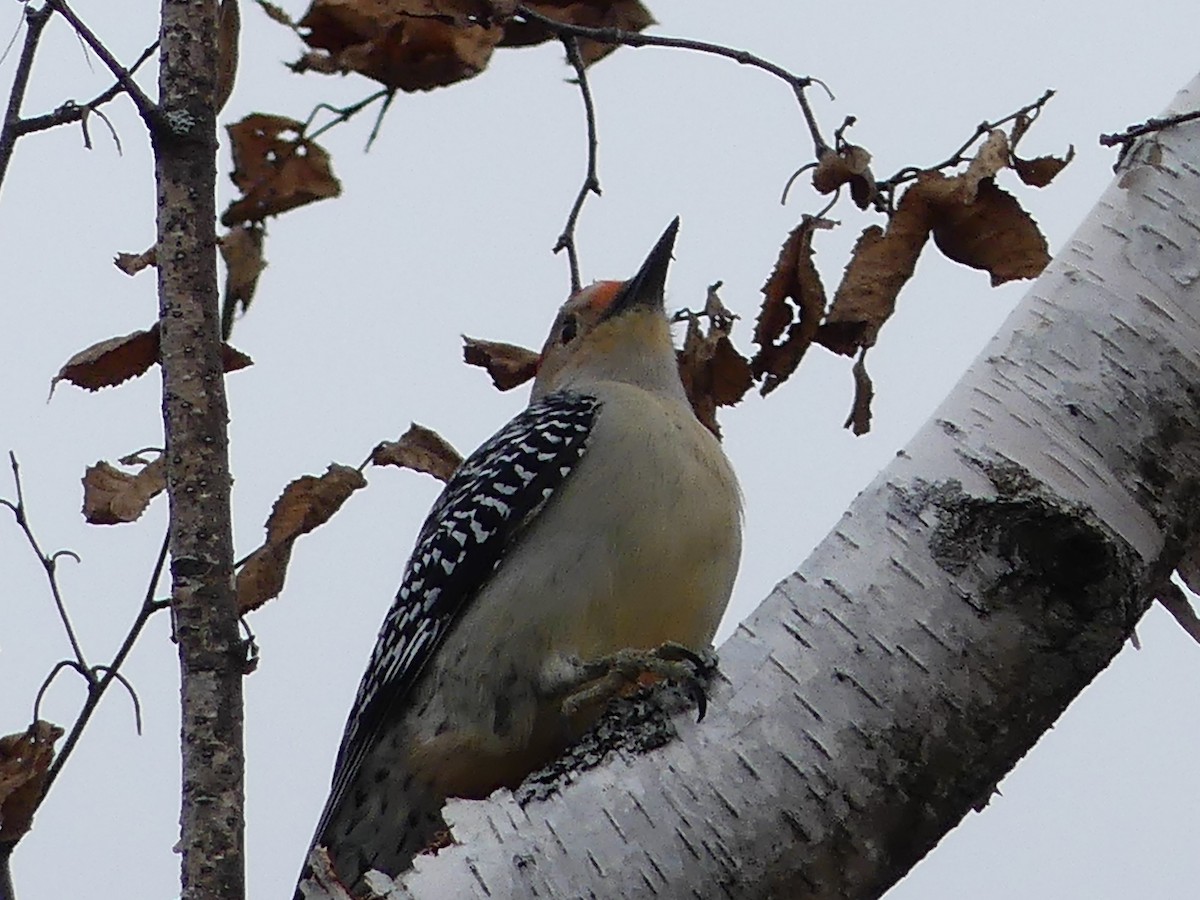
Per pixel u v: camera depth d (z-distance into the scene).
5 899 8.20
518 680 9.61
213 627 7.18
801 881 6.05
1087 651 6.20
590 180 10.12
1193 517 6.49
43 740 8.39
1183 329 6.62
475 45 9.44
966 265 9.09
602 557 9.70
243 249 9.75
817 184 9.10
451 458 10.08
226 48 9.16
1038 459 6.42
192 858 6.81
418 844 9.99
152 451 9.03
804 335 9.41
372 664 10.40
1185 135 7.05
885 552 6.38
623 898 5.96
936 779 6.14
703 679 6.35
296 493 9.38
